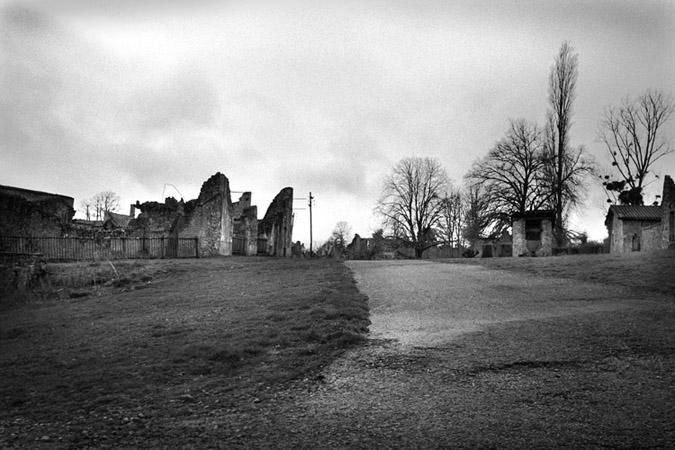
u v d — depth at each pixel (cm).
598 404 660
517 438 576
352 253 7256
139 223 4038
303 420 659
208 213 3672
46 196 3309
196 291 1928
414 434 599
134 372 908
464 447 560
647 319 1110
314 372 849
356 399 723
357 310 1330
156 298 1823
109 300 1895
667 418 610
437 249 7306
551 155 5278
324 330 1110
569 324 1093
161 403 747
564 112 5353
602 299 1419
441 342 992
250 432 629
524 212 4244
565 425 604
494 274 2170
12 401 798
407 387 760
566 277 1941
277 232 5175
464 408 670
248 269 2575
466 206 7306
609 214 4700
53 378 910
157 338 1170
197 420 678
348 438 597
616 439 563
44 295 2178
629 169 5700
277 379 821
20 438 653
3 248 2884
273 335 1101
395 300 1536
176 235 3694
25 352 1148
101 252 3281
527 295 1549
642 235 3931
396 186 7006
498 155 5538
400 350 951
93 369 948
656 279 1680
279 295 1656
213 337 1122
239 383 817
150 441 620
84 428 671
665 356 839
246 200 5472
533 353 888
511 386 739
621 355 854
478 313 1290
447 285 1839
